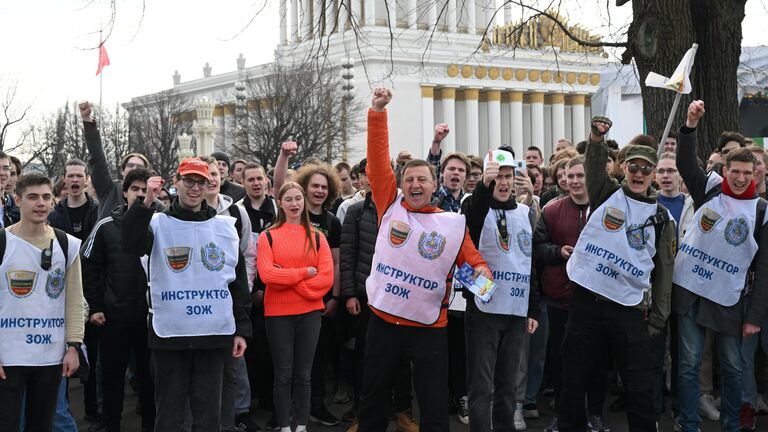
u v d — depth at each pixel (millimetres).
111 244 7262
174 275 6039
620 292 6371
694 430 7086
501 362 6730
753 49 21109
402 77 65188
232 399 7156
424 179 5871
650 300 6656
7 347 5805
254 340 8172
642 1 10938
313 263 7398
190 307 6020
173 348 5984
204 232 6133
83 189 9062
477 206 6312
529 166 10641
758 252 6922
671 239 6586
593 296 6477
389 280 5816
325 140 45844
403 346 5812
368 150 5996
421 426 5820
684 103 10859
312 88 45531
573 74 72375
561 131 73125
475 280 6004
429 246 5781
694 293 7012
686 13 10750
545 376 9195
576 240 7633
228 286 6250
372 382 5863
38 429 5961
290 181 7578
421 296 5762
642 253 6418
